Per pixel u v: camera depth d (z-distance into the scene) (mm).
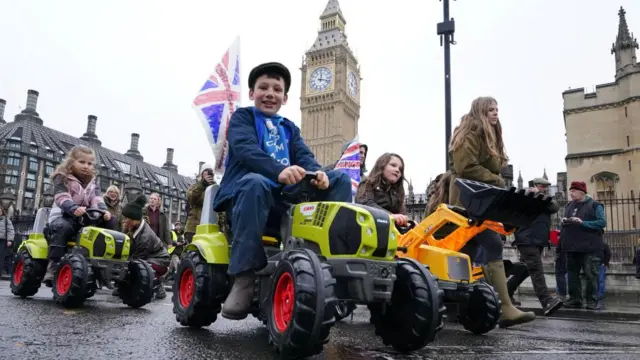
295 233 2662
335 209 2469
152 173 94000
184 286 3535
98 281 4809
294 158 3492
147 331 3150
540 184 7555
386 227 2432
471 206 3518
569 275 7551
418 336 2555
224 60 4547
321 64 86688
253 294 2787
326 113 84062
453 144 4637
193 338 2924
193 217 7648
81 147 5328
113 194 7539
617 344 3396
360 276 2305
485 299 3752
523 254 5926
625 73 32375
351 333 3648
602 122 33062
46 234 5207
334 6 91500
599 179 32250
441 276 3734
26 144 73562
